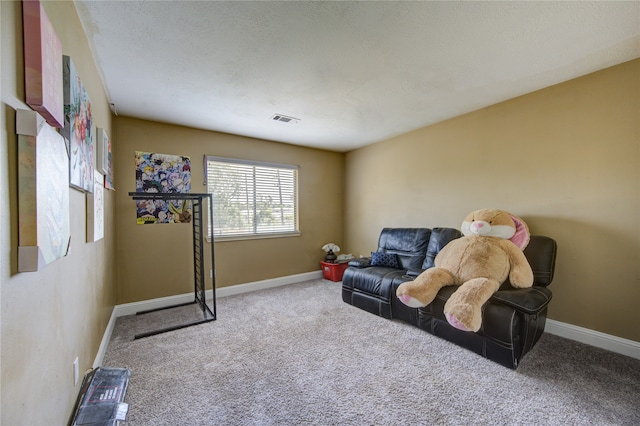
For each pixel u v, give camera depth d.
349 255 4.78
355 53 2.00
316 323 2.83
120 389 1.63
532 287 2.21
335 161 5.07
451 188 3.40
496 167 2.96
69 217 1.28
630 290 2.16
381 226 4.39
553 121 2.55
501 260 2.28
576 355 2.15
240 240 3.98
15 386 0.81
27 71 0.88
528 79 2.42
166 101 2.77
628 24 1.70
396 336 2.52
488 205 3.04
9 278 0.78
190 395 1.72
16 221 0.82
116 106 2.86
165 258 3.39
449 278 2.45
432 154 3.61
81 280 1.57
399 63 2.14
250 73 2.27
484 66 2.20
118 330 2.68
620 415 1.52
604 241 2.28
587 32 1.78
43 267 0.99
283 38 1.82
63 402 1.23
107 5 1.50
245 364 2.07
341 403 1.64
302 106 2.96
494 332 2.03
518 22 1.68
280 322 2.85
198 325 2.79
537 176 2.65
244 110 3.04
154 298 3.31
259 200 4.23
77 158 1.39
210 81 2.38
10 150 0.79
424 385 1.81
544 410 1.57
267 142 4.27
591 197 2.34
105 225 2.42
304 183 4.68
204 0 1.48
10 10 0.80
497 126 2.94
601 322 2.28
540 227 2.63
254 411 1.58
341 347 2.32
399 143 4.07
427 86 2.53
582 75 2.36
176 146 3.49
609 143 2.25
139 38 1.79
